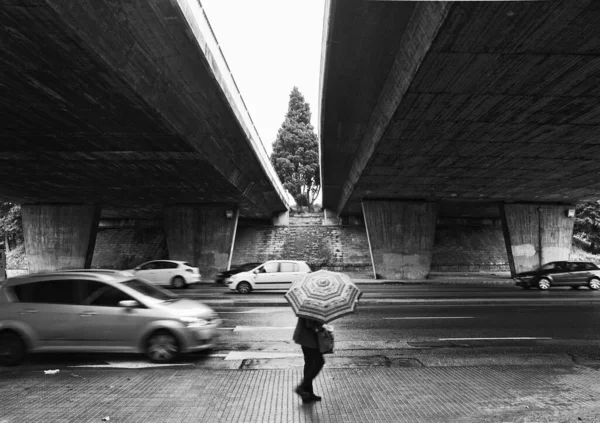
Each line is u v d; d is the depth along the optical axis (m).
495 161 19.67
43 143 16.50
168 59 11.71
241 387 5.97
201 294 20.36
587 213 43.03
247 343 9.30
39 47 9.05
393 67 12.38
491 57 9.88
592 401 5.38
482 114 13.58
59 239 31.73
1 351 7.71
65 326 7.78
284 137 59.25
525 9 8.03
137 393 5.71
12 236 51.22
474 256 41.00
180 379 6.39
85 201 31.58
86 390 5.86
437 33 8.90
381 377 6.50
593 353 8.34
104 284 8.10
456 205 34.44
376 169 21.50
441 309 14.45
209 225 32.16
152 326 7.76
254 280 20.59
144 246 43.28
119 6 9.10
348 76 13.39
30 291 8.05
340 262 39.41
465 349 8.71
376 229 29.77
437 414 4.94
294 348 8.83
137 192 28.03
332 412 5.00
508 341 9.46
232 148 21.97
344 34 11.02
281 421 4.75
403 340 9.58
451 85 11.40
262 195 36.31
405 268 29.45
